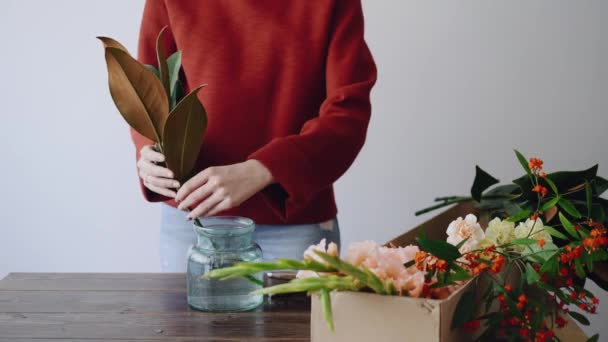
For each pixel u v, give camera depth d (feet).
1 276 9.39
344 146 4.93
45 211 9.29
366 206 9.26
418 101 9.06
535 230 3.53
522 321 3.15
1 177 9.23
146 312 3.94
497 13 8.93
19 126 9.14
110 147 9.14
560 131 9.13
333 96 5.13
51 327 3.71
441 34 8.95
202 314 3.90
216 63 5.36
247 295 3.94
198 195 4.42
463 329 3.05
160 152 4.80
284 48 5.29
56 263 9.39
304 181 4.70
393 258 3.03
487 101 9.07
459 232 3.53
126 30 8.96
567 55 9.01
